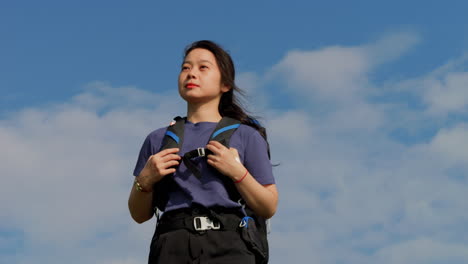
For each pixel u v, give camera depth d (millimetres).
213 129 4535
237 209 4223
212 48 4777
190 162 4301
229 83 4750
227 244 4078
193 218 4133
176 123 4609
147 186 4297
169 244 4105
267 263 4422
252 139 4500
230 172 4172
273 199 4312
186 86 4641
